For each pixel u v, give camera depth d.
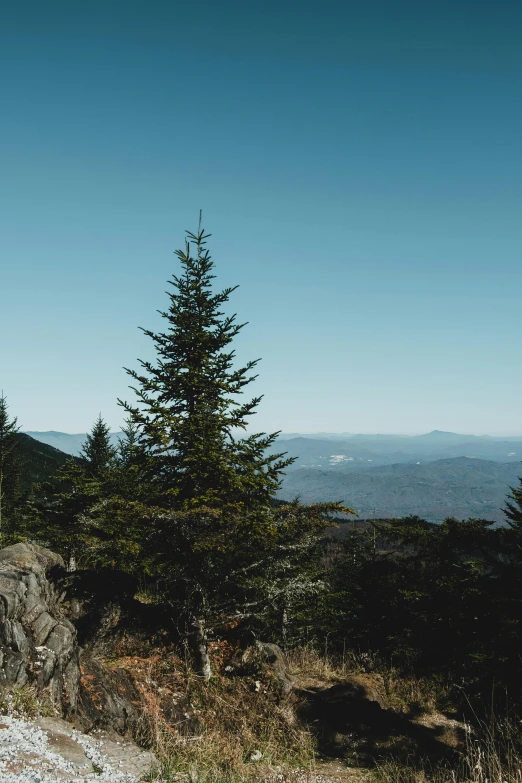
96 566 18.72
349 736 11.31
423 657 11.67
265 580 13.45
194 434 12.30
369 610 15.26
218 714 10.97
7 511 29.05
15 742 6.09
